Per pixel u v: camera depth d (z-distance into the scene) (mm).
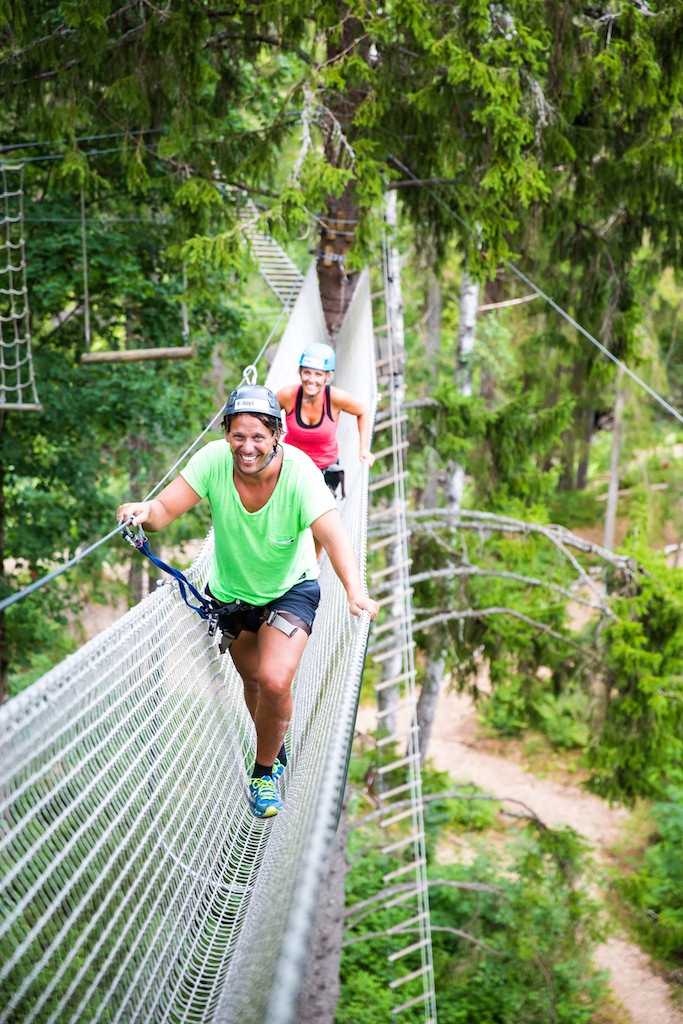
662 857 12289
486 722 16797
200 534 14641
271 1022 1023
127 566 19891
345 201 9180
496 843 13070
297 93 7605
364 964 10180
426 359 16844
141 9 7500
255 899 2221
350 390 7438
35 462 11852
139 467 14891
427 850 11984
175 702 2539
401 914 10789
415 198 9586
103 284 11188
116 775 2039
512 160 7379
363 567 3320
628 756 9648
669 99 7637
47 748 1794
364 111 7652
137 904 1957
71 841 1771
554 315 11406
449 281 17844
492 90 6988
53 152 10023
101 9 7012
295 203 7113
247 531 2625
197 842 2385
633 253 10727
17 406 9047
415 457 12016
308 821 1643
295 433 4750
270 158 8547
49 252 10719
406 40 7988
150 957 1958
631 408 20891
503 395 20094
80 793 1864
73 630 16797
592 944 10195
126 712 2189
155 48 7453
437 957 10219
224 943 2240
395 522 9477
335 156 7836
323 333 9203
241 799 2895
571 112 7891
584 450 25281
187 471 2605
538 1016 9477
